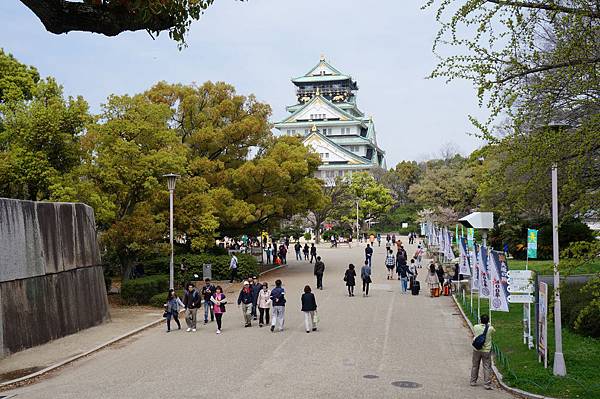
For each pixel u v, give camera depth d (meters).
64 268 20.72
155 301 27.56
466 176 64.69
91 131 28.00
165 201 31.97
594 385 12.40
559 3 11.03
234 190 41.53
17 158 22.95
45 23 6.22
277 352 16.81
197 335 20.17
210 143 40.41
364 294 30.23
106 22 6.38
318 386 12.95
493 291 16.66
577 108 11.88
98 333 20.72
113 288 33.53
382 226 101.94
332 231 84.81
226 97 42.88
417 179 103.75
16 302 17.58
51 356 16.88
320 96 109.19
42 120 23.12
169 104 40.88
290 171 41.22
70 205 21.81
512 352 15.84
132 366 15.45
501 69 10.78
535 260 34.88
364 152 110.19
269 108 44.69
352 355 16.28
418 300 28.31
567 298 18.66
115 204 28.56
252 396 12.16
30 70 32.03
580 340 16.72
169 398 12.10
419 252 43.44
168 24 6.91
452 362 15.48
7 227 17.44
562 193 10.72
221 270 37.09
